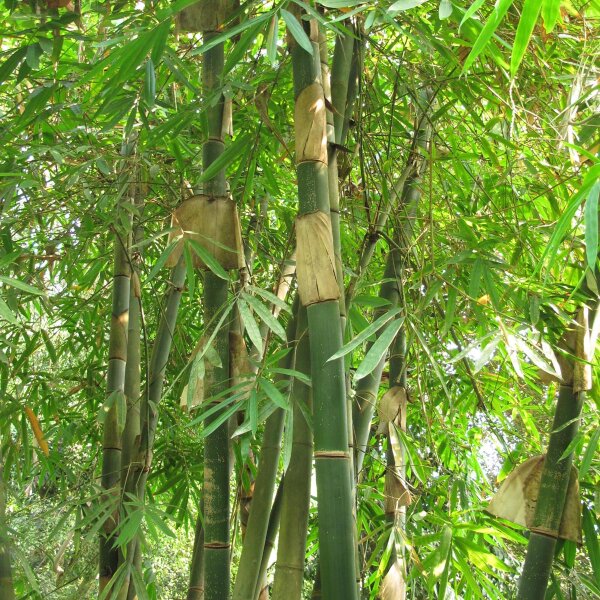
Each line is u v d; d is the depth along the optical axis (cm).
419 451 298
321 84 151
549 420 271
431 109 236
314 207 143
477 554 211
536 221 213
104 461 236
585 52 196
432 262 185
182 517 299
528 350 165
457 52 210
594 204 90
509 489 170
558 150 195
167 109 240
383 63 258
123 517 195
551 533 164
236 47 147
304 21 152
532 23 99
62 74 219
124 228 225
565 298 183
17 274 243
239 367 173
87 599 261
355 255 284
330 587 130
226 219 168
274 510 182
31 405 311
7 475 275
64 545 278
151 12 191
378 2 153
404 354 229
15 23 215
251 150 208
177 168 267
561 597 198
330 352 137
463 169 232
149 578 300
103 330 314
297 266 142
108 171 221
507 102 206
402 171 229
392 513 204
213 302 169
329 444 135
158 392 240
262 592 178
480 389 274
